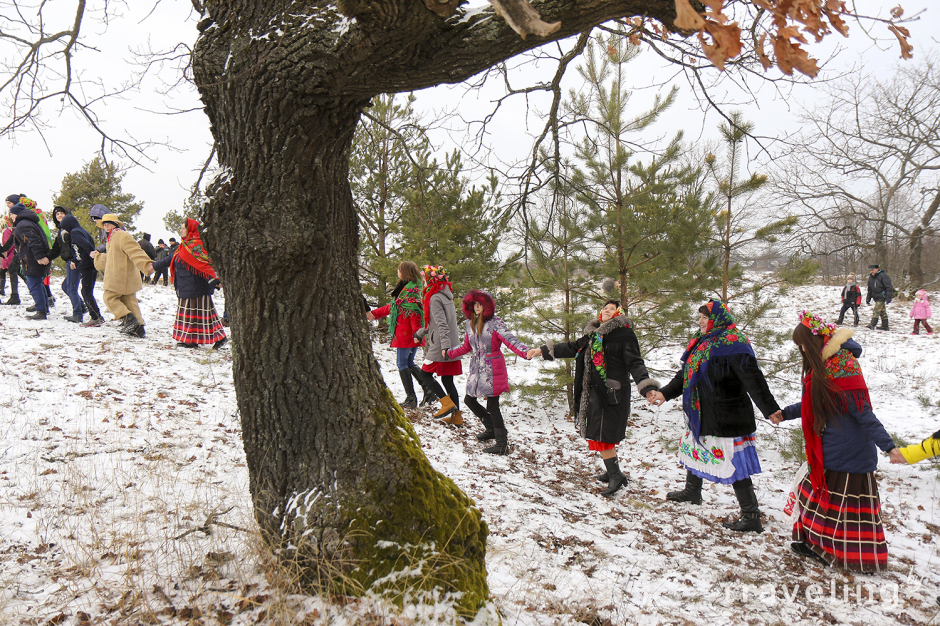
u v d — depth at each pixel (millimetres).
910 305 17875
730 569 3430
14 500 2857
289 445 2336
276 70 1969
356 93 2029
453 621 2104
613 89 6680
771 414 3951
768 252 7258
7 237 8344
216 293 13820
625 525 3986
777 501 4785
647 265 7211
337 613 2066
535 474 4910
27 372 4988
